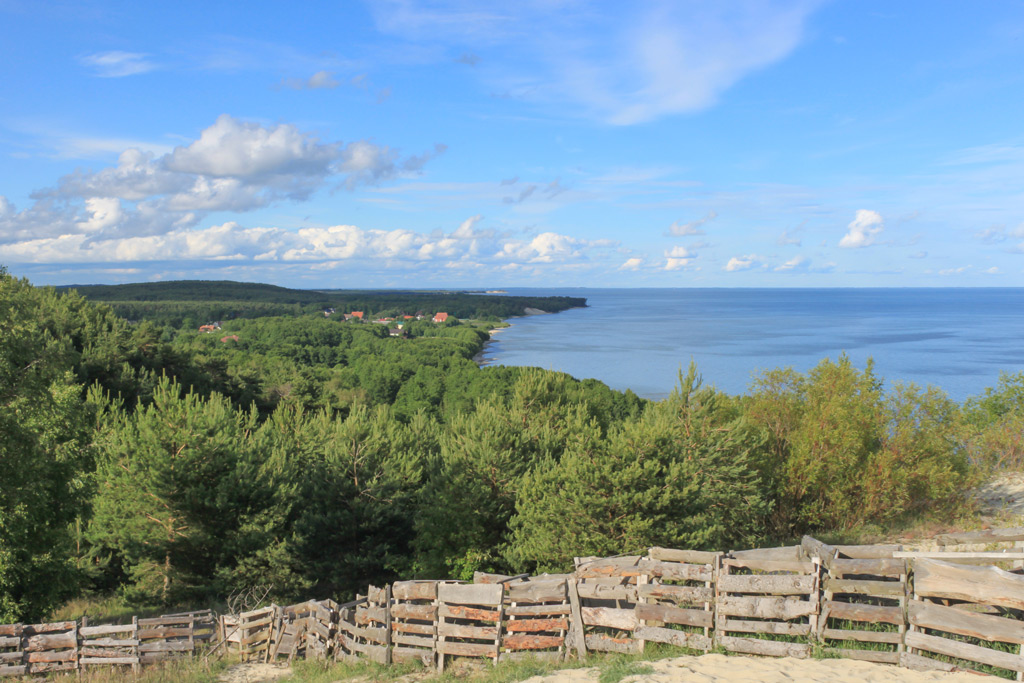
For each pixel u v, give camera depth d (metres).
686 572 8.50
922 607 7.21
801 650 7.66
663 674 7.32
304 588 25.00
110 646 12.29
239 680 11.38
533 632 9.49
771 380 26.19
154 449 22.47
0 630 11.91
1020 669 6.44
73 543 22.94
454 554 23.59
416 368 121.06
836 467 21.73
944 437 21.95
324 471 26.61
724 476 22.12
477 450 24.69
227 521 23.31
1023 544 8.87
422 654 9.95
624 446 18.81
